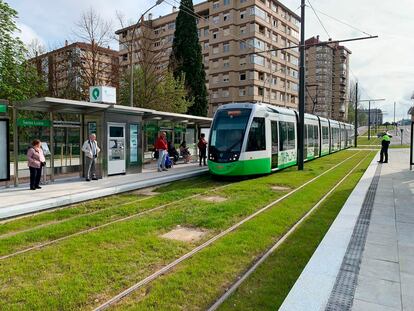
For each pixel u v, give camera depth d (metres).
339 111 114.06
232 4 60.25
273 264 5.50
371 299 4.24
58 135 14.51
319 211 9.02
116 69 32.28
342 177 15.79
